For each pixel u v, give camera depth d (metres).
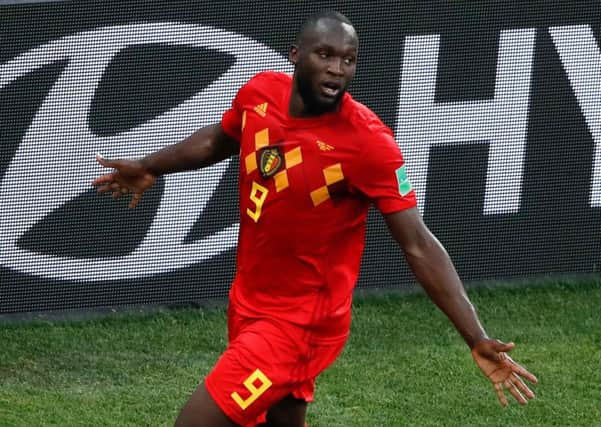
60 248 31.88
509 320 32.16
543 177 33.62
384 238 33.12
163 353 30.25
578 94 33.56
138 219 32.06
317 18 20.28
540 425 27.20
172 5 31.81
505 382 19.59
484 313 32.47
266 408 21.61
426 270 20.38
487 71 33.16
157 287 32.38
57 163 31.67
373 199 20.64
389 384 28.81
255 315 21.70
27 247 31.73
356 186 20.61
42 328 31.39
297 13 32.41
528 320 32.19
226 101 32.44
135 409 27.52
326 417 27.27
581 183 33.81
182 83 32.19
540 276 33.97
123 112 31.97
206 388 21.41
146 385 28.66
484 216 33.53
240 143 23.19
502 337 31.27
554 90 33.47
